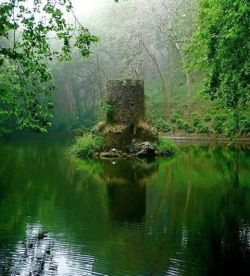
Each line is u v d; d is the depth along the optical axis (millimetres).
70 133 67562
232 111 17516
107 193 17984
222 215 14250
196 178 22031
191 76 67750
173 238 11805
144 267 9656
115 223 13242
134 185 20000
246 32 13789
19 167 25969
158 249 10875
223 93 16969
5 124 55094
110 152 33125
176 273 9398
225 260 10133
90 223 13328
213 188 19047
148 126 35125
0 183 20062
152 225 13086
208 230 12531
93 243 11312
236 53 15172
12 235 11969
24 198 16797
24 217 13898
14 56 9883
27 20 9836
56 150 38094
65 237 11805
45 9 9922
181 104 62312
